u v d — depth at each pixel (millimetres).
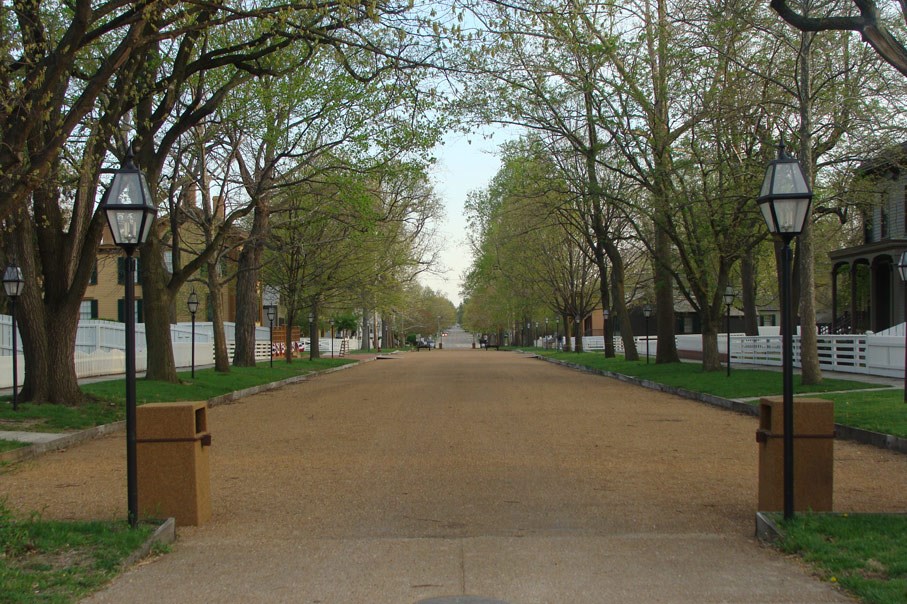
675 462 11719
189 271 24578
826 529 7176
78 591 5906
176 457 8234
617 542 7391
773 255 33938
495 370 40312
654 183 24766
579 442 13789
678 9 21219
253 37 17406
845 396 17969
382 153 23094
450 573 6422
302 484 10398
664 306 34531
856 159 20875
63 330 17922
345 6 11648
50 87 9977
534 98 24516
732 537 7562
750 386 21859
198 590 6055
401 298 52250
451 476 10742
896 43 9289
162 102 19109
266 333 52625
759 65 21875
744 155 24844
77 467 12062
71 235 18141
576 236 48781
